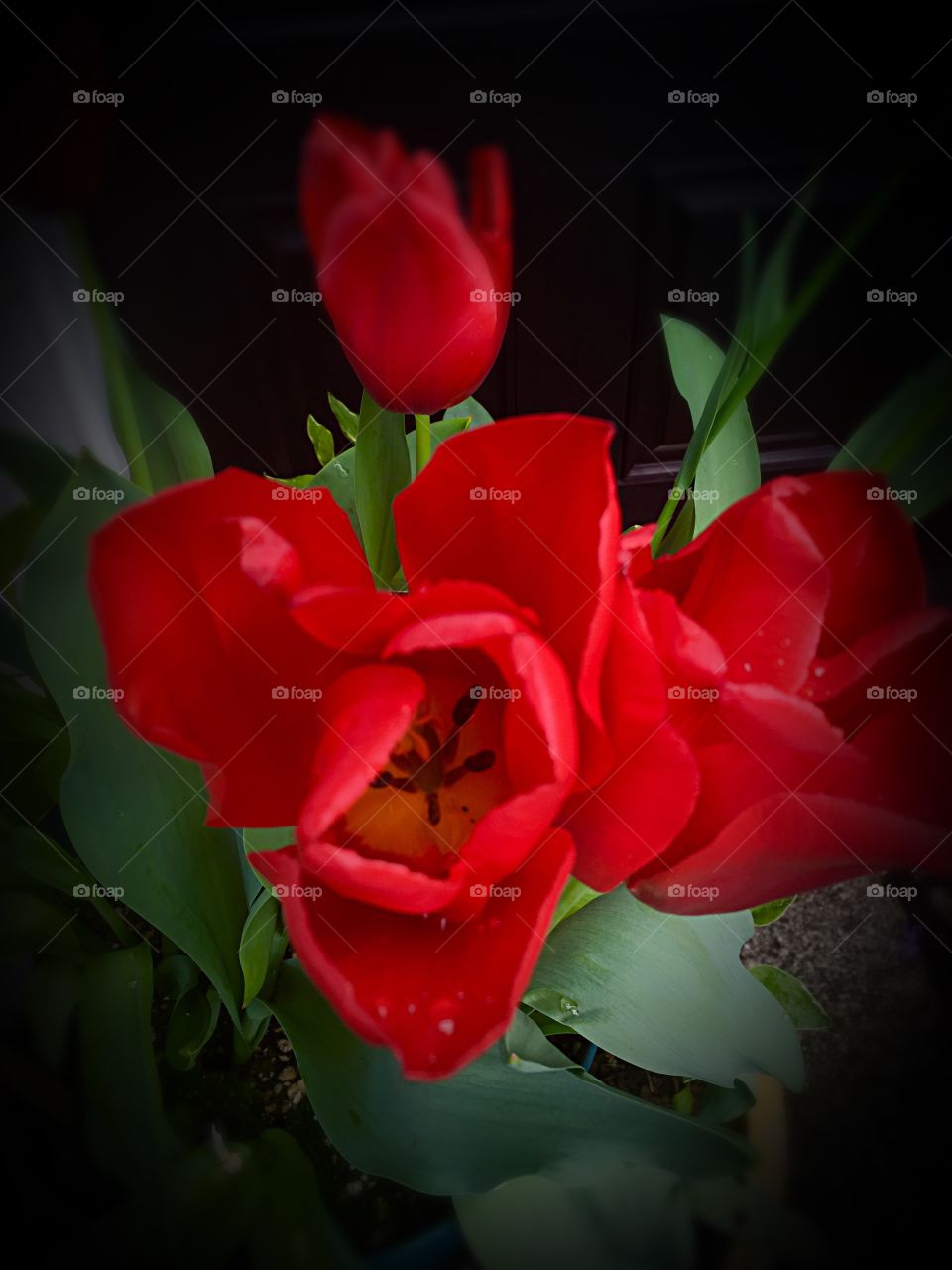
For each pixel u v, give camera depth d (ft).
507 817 0.47
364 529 0.79
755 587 0.49
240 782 0.54
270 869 0.51
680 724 0.49
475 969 0.49
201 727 0.53
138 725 0.51
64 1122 0.89
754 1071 0.77
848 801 0.47
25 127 0.69
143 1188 0.79
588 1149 0.71
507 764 0.57
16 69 0.67
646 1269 0.82
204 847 0.81
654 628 0.47
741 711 0.47
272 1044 1.00
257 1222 0.81
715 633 0.51
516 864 0.50
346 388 1.87
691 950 0.80
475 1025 0.47
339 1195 0.93
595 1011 0.77
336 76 1.59
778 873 0.50
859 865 0.50
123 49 1.53
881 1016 1.32
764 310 0.74
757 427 1.95
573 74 1.62
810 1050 1.29
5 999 0.95
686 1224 0.85
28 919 0.95
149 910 0.75
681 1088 1.00
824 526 0.51
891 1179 1.18
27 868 0.91
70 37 0.67
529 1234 0.83
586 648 0.46
